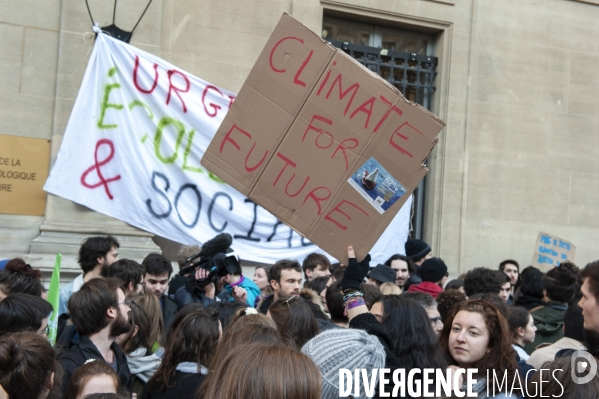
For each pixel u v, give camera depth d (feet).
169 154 21.86
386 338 8.79
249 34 24.40
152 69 21.75
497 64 27.78
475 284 17.11
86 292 10.93
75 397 8.33
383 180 10.19
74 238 20.94
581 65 29.07
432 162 27.12
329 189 10.27
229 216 22.58
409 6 26.61
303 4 25.08
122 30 22.22
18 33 21.30
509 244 27.50
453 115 26.94
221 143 10.41
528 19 28.30
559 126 28.60
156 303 12.78
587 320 9.75
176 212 21.80
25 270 12.30
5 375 6.98
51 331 12.76
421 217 27.40
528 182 27.99
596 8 29.32
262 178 10.35
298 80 10.27
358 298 9.65
